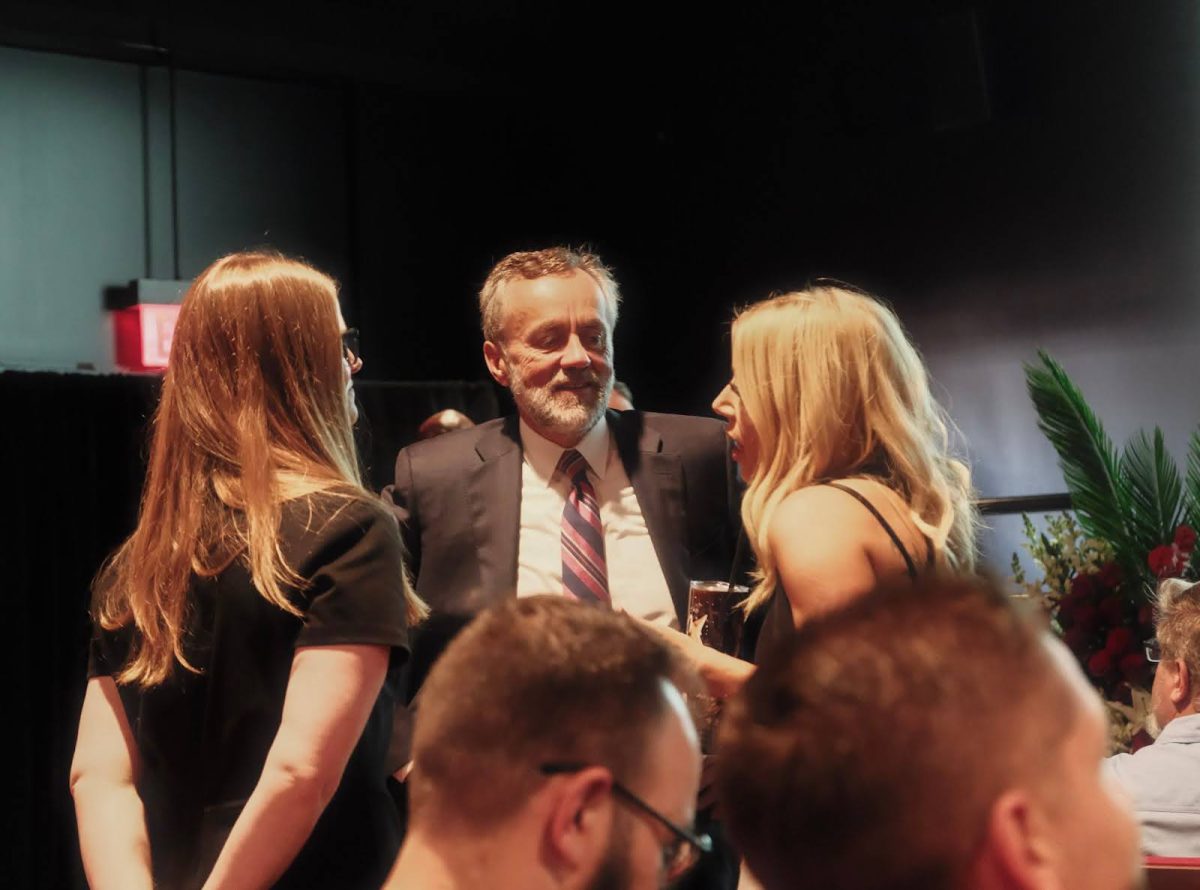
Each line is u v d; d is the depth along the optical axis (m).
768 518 1.97
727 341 7.11
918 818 0.72
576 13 7.12
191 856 1.69
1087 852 0.73
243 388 1.77
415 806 0.99
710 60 7.15
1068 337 5.90
